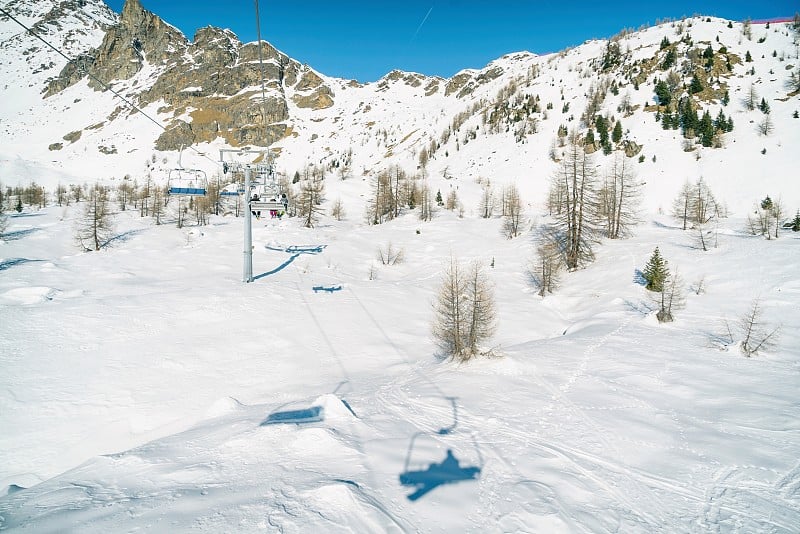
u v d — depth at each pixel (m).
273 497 8.36
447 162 161.00
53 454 15.52
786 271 32.25
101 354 22.56
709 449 11.92
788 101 113.62
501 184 121.50
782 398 15.80
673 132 117.00
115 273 40.84
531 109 164.62
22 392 18.77
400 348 26.97
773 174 88.81
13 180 152.38
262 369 22.58
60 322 25.86
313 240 63.41
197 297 31.95
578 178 51.34
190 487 8.95
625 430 13.07
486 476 9.99
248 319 28.86
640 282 37.28
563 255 48.28
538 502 8.91
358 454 10.67
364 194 116.69
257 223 77.69
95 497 8.60
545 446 11.89
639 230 58.72
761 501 9.54
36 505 8.24
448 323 23.70
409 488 9.12
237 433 12.56
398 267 54.22
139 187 117.69
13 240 55.12
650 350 22.84
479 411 14.65
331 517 7.71
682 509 9.19
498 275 47.81
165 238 61.75
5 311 26.84
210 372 21.86
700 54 145.12
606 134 122.75
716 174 95.38
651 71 150.75
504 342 28.94
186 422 16.72
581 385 17.62
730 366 19.98
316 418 13.60
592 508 8.97
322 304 33.62
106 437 16.47
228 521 7.47
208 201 87.94
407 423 13.40
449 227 74.00
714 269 36.19
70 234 62.31
